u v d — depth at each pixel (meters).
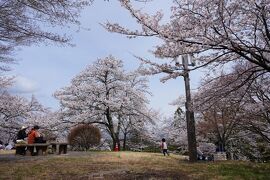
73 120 26.97
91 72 29.12
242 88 10.48
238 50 7.79
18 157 12.43
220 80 9.71
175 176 8.16
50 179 7.74
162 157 14.24
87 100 27.77
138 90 30.45
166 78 9.20
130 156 13.40
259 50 7.66
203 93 9.78
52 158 11.84
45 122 26.83
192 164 11.23
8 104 25.30
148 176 8.09
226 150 20.08
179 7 8.01
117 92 29.36
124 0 8.06
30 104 26.91
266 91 12.12
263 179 7.99
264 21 7.86
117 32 8.56
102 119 28.58
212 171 9.09
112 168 9.39
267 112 12.80
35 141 13.87
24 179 7.72
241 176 8.26
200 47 8.08
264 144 21.95
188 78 13.56
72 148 20.86
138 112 29.25
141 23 8.25
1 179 7.71
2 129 25.31
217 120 20.27
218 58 8.77
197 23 7.76
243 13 7.96
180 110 28.62
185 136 26.52
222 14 7.47
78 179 7.72
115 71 28.83
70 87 28.66
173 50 8.35
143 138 30.66
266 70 8.20
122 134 30.97
